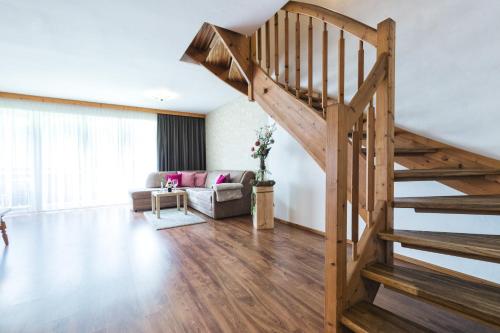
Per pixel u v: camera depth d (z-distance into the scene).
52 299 1.75
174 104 5.65
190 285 1.93
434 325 1.47
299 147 3.53
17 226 3.77
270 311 1.59
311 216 3.38
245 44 2.52
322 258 2.45
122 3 1.95
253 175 4.54
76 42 2.64
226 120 5.67
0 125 4.48
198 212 4.79
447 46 1.66
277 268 2.23
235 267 2.25
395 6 1.88
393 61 1.46
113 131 5.62
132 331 1.42
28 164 4.73
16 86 4.18
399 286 1.14
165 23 2.26
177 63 3.24
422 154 2.08
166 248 2.77
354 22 1.59
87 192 5.32
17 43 2.65
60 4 1.96
